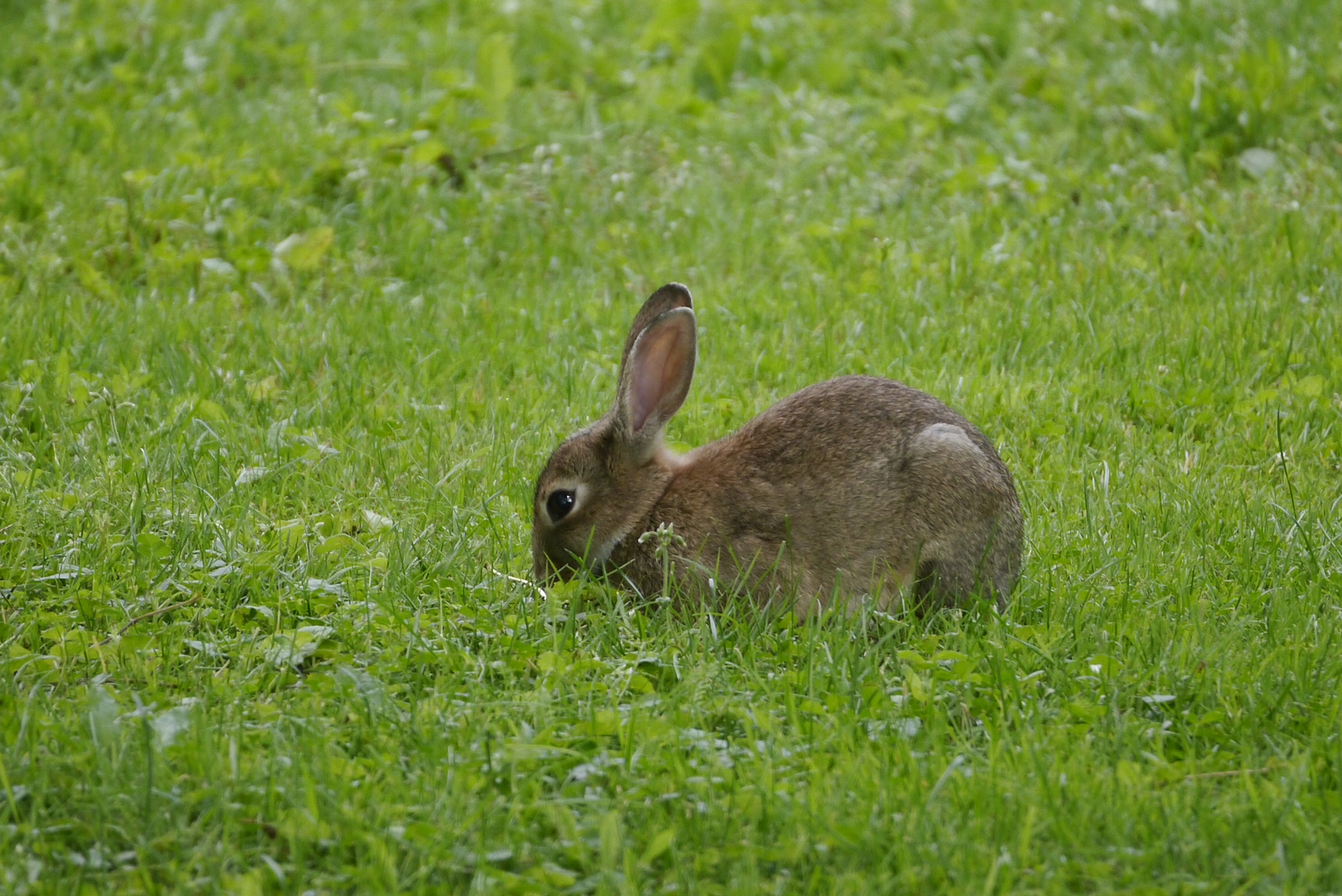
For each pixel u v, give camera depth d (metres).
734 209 16.47
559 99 19.44
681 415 12.45
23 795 7.24
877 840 6.93
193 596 9.37
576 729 7.90
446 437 12.02
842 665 8.71
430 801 7.25
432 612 9.25
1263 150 17.31
